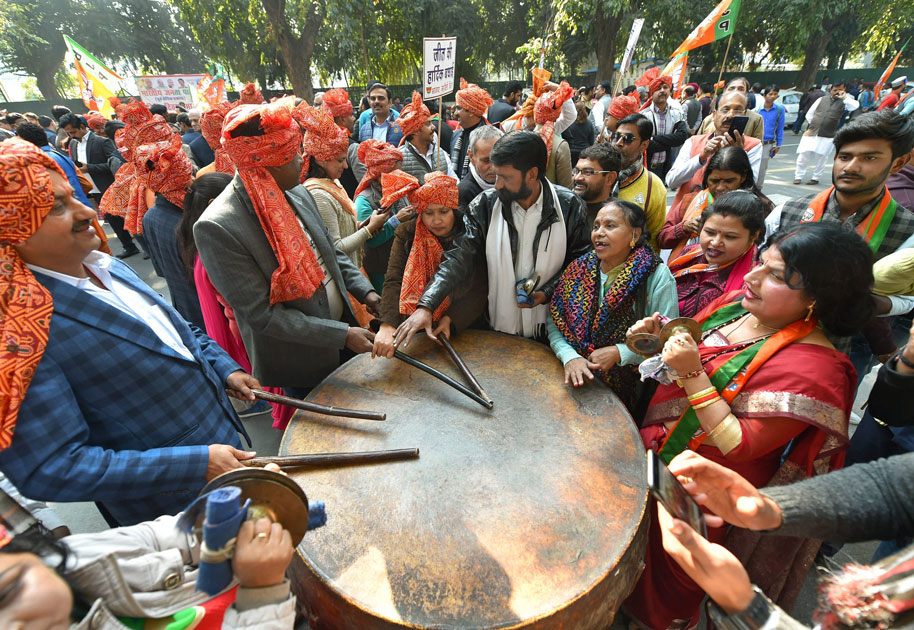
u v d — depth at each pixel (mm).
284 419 2336
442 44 2844
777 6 15391
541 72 3297
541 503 1255
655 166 5379
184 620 862
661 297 1663
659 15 13406
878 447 1531
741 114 3307
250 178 1597
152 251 2781
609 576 1095
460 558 1120
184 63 22031
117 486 1085
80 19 19750
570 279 1818
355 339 1790
